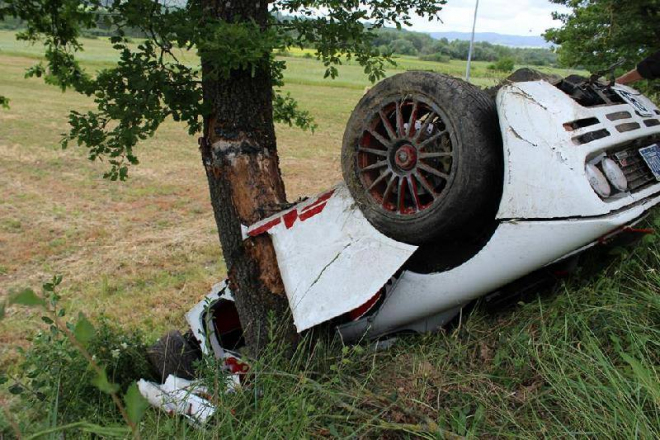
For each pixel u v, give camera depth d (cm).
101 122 410
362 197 342
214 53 350
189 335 495
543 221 279
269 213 401
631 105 323
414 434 250
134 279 782
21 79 3619
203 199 1216
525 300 341
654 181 310
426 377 289
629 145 304
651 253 329
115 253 885
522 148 281
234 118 400
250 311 409
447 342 316
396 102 318
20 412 390
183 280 780
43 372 388
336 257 346
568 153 273
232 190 405
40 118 2286
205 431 275
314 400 285
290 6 450
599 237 276
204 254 884
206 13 389
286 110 583
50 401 351
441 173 303
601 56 787
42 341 406
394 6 454
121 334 489
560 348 276
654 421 223
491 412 257
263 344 405
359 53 434
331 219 357
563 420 243
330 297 340
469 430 248
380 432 262
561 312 302
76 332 103
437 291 327
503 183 293
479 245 320
